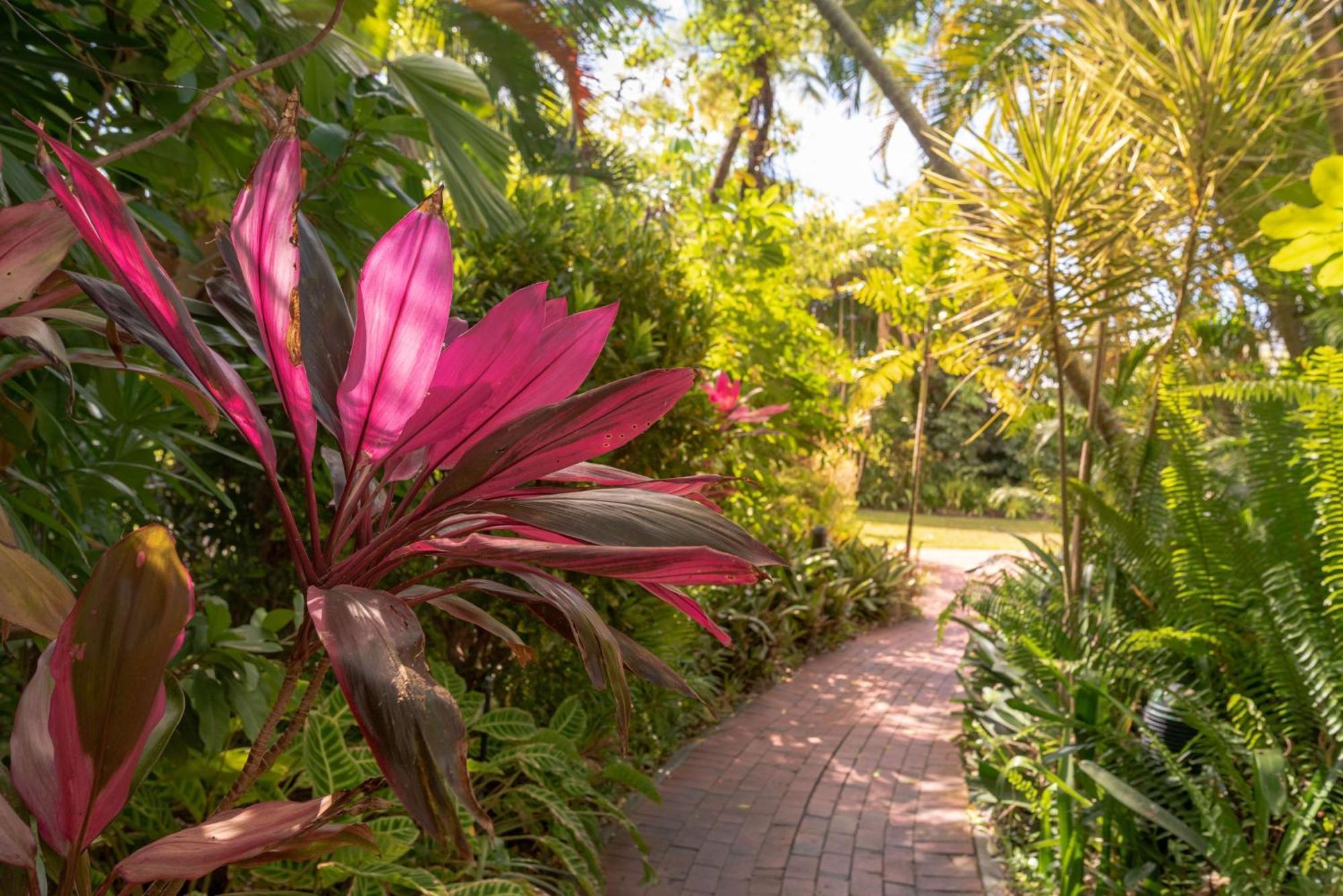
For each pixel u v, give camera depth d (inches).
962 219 157.9
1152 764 126.6
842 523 426.6
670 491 36.1
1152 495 152.6
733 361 275.0
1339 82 141.3
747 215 288.7
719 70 550.9
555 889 128.6
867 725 233.0
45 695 30.8
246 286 28.3
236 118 82.9
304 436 29.7
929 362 436.1
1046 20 149.6
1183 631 131.3
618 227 173.3
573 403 31.7
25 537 51.7
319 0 91.6
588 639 28.7
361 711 22.8
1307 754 119.6
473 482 30.9
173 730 33.4
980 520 864.9
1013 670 161.9
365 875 87.1
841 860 153.5
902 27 393.4
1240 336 188.7
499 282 153.3
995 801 165.6
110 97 73.9
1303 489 128.4
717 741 215.0
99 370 65.0
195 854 26.2
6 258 35.0
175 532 133.9
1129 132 143.2
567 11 168.2
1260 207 139.3
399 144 126.8
